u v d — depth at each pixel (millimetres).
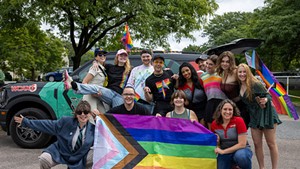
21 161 6164
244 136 4469
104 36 15273
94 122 4957
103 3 12094
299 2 18422
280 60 23938
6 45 21734
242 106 5137
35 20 11227
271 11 19500
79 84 5508
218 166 4637
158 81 5371
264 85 5262
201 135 4512
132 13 12391
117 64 5918
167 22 13453
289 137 8820
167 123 4570
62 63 41625
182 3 13359
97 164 4457
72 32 13625
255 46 5953
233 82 4984
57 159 4418
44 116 7109
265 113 4992
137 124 4586
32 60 30078
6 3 12039
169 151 4547
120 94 5758
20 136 7199
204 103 5285
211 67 5160
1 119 7281
